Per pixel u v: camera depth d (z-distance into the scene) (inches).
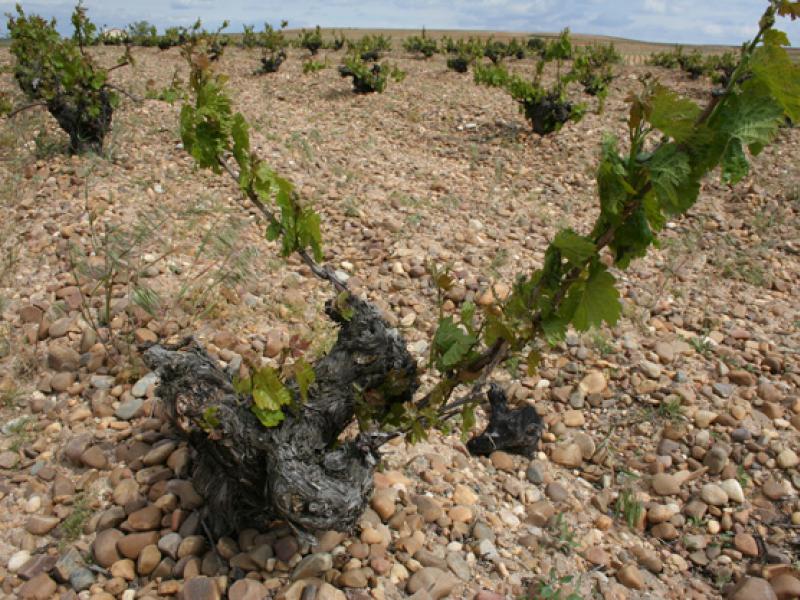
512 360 174.7
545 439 155.1
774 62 64.9
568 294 85.4
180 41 885.2
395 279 215.0
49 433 136.6
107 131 300.0
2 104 291.7
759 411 165.5
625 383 174.2
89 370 154.9
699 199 316.2
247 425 95.6
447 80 647.8
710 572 125.9
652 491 144.4
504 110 484.4
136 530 110.4
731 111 68.3
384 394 101.9
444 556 115.1
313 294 201.5
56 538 112.0
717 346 192.9
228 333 170.1
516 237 261.0
